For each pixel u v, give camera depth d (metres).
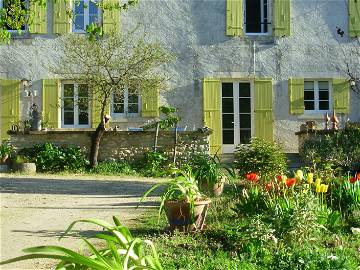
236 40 16.27
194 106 16.09
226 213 6.63
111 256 2.25
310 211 5.02
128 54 15.27
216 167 8.84
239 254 4.55
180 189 5.62
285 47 16.28
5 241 5.56
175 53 16.23
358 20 16.33
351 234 5.41
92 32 8.66
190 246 4.95
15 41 16.22
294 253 4.13
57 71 15.22
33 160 14.07
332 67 16.28
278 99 16.16
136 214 7.23
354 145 13.50
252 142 9.52
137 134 14.49
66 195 9.45
